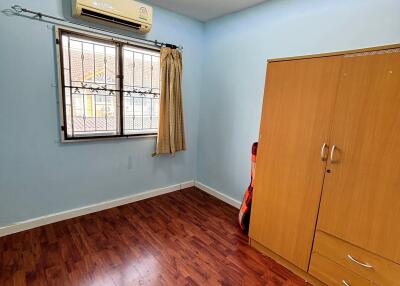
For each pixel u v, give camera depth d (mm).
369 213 1377
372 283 1398
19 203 2086
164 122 2832
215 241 2158
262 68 2461
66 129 2211
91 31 2205
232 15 2717
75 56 2186
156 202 2910
